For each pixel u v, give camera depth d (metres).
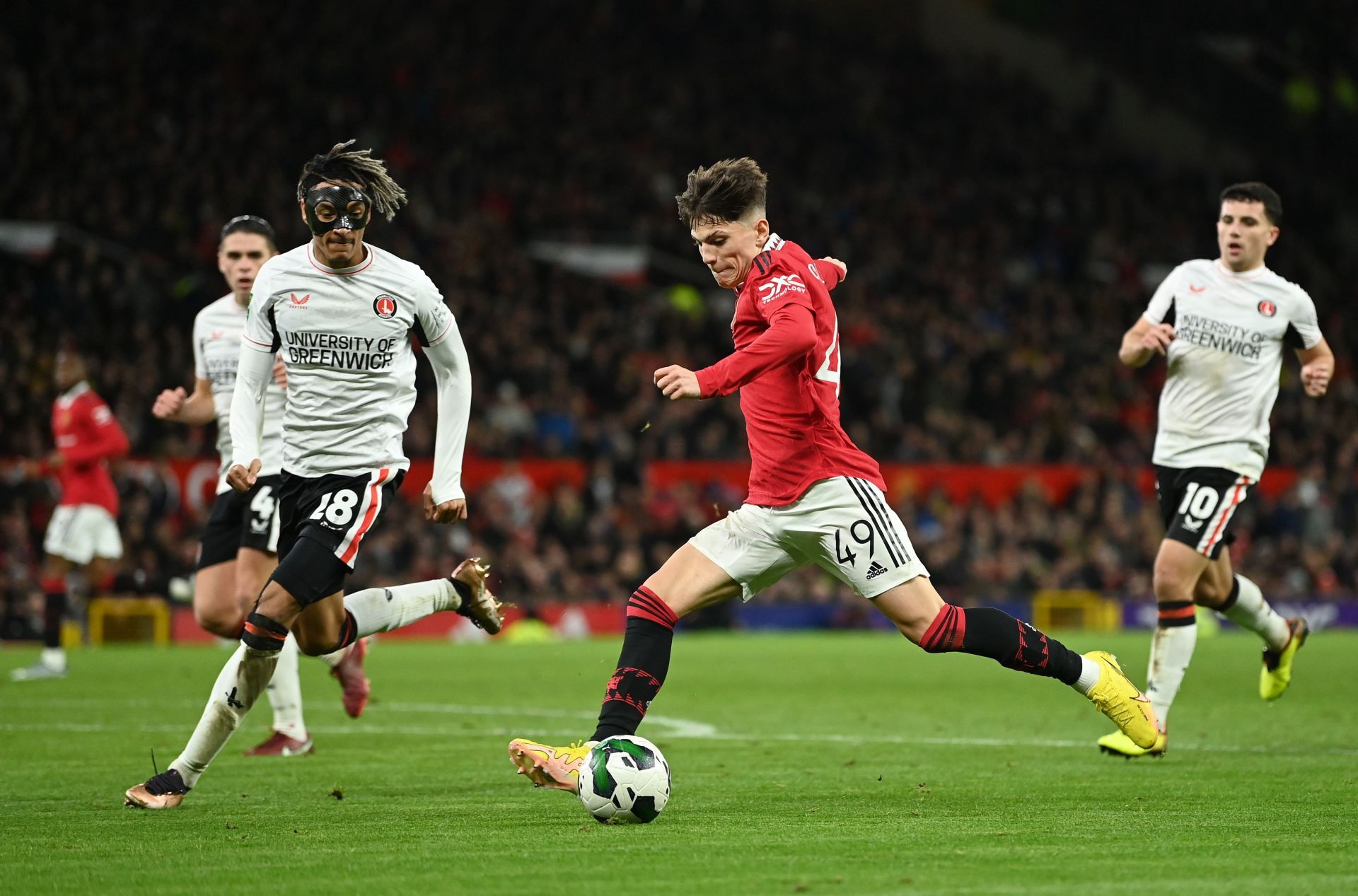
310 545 20.91
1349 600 87.88
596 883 14.91
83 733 30.36
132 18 102.69
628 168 114.94
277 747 27.12
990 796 21.14
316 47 109.44
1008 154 131.50
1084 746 28.02
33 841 17.62
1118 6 147.50
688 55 130.75
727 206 19.95
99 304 81.81
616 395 92.25
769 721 33.47
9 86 91.50
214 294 85.62
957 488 92.25
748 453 88.88
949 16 143.88
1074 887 14.58
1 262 84.00
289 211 93.44
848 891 14.45
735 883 14.89
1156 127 145.62
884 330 104.81
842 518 20.11
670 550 82.06
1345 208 142.88
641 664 20.36
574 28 125.44
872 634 81.44
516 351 90.44
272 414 27.62
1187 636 27.17
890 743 28.64
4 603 67.94
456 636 77.00
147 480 72.19
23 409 74.19
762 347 18.53
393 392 21.62
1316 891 14.33
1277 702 38.09
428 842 17.42
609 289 103.69
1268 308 27.67
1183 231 131.00
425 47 115.12
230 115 99.00
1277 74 147.88
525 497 81.50
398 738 29.75
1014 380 103.06
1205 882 14.81
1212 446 27.88
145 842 17.50
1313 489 92.81
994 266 119.19
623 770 18.67
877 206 120.44
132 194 90.69
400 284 21.23
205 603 28.67
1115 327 116.00
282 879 15.26
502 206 106.38
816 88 130.50
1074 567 88.44
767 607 84.25
